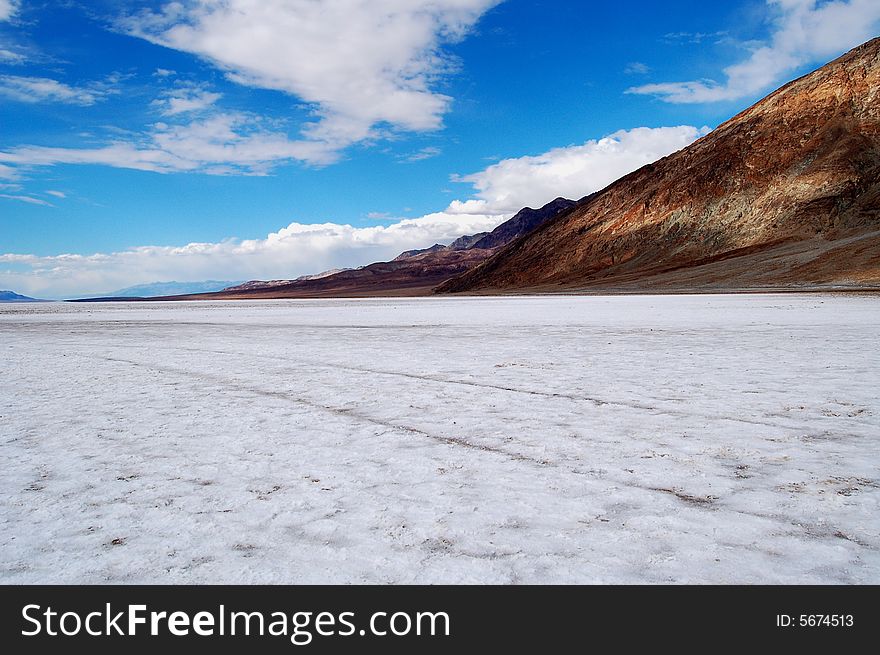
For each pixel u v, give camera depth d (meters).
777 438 6.25
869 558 3.58
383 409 8.16
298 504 4.61
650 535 3.94
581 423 7.10
